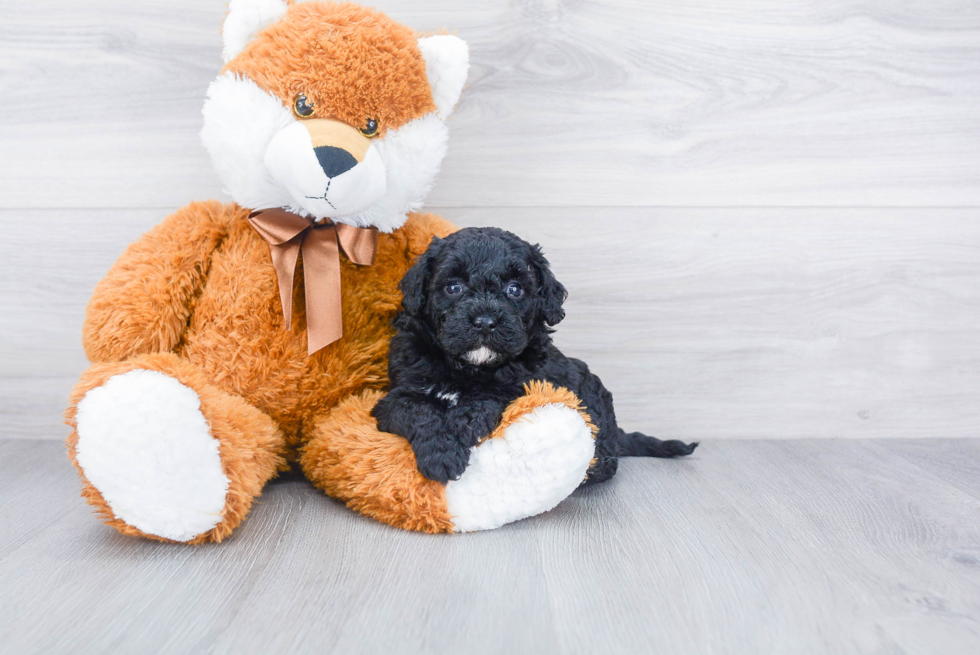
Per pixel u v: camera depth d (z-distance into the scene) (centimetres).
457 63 149
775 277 196
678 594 114
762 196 193
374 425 144
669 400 200
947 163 194
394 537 134
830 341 199
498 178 190
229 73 142
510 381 143
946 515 148
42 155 185
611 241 194
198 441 123
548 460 134
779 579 119
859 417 203
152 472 119
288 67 138
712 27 187
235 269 151
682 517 145
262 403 152
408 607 108
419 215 171
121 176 187
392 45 143
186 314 150
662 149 191
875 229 196
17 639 98
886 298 198
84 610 106
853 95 191
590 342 197
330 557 125
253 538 132
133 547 128
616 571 121
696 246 195
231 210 158
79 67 182
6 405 193
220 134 142
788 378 201
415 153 150
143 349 146
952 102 192
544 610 108
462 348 131
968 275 198
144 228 189
